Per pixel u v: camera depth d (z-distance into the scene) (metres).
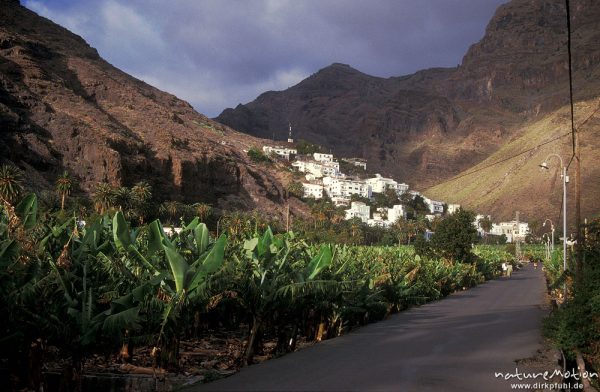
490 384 8.98
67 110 173.50
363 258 24.33
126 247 10.23
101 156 149.12
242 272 11.20
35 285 8.12
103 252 10.11
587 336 12.25
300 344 13.96
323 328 14.57
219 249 9.73
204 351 12.27
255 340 12.27
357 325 16.98
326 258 12.80
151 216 116.50
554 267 40.12
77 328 8.56
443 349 12.52
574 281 16.48
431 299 27.70
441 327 16.84
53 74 198.25
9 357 8.43
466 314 21.05
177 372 9.98
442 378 9.31
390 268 23.25
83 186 142.38
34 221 9.73
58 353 9.99
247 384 8.65
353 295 15.93
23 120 143.00
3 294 7.86
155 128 196.62
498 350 12.49
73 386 8.68
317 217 165.00
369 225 182.12
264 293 11.23
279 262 12.43
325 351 12.15
